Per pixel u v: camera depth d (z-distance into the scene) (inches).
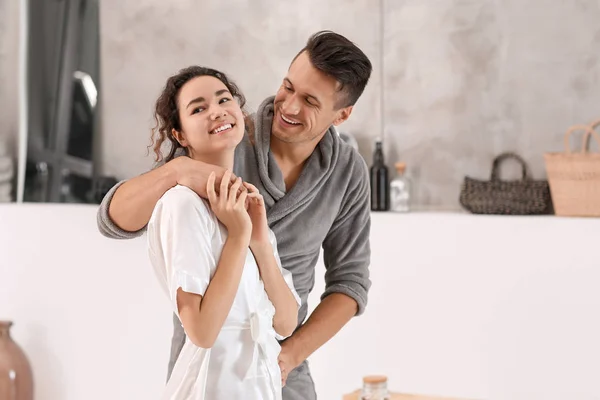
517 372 162.9
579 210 163.5
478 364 164.6
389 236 169.6
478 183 174.2
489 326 164.2
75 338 176.1
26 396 171.5
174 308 75.3
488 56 179.6
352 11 185.5
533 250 162.6
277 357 88.8
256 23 190.9
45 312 177.3
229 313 78.7
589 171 162.2
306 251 95.0
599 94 174.6
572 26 175.5
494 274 164.2
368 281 101.5
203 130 80.0
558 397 161.2
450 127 181.9
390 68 184.7
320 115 88.6
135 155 197.0
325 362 172.1
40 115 197.8
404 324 168.2
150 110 196.2
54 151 197.8
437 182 182.9
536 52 177.3
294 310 84.7
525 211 169.6
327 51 87.0
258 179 92.4
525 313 162.7
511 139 179.0
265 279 81.7
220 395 77.8
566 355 160.9
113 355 173.6
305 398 97.2
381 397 136.6
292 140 89.7
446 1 180.9
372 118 185.9
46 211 177.2
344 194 98.3
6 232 179.6
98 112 198.8
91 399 175.2
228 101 81.4
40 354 177.5
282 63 189.6
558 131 176.7
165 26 195.8
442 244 166.6
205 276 75.0
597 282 159.5
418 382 167.5
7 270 179.6
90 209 174.7
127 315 172.7
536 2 176.9
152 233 77.7
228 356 78.4
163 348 170.7
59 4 197.8
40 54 197.9
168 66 195.6
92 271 174.9
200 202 77.3
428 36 182.4
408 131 184.2
